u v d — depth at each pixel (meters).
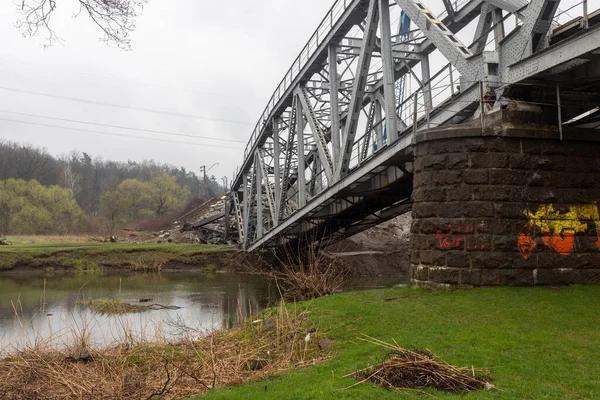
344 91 27.88
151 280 34.19
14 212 71.25
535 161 12.84
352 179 21.09
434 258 13.02
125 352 11.47
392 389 6.48
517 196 12.68
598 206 12.98
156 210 99.25
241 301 24.31
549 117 13.26
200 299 24.97
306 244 34.50
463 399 5.92
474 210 12.68
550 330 8.98
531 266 12.49
